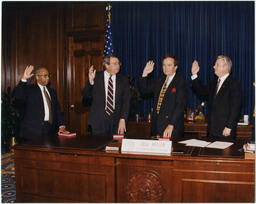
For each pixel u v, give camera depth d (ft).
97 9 18.34
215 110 11.38
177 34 16.71
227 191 7.34
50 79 19.36
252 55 15.85
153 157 7.59
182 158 7.43
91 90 12.02
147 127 15.81
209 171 7.39
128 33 17.38
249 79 15.92
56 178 8.49
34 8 19.52
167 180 7.72
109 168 8.01
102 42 18.33
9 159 16.48
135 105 16.49
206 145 8.69
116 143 9.02
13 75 19.90
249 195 7.23
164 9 16.88
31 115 12.80
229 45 16.06
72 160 8.29
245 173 7.22
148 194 7.84
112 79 12.01
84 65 18.74
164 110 11.27
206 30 16.31
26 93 12.85
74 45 18.93
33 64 19.69
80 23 18.71
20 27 19.79
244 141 9.31
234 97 10.87
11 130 18.39
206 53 16.35
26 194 8.83
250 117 15.94
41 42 19.51
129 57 17.40
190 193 7.54
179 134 11.09
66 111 19.12
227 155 7.52
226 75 11.40
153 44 17.04
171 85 11.31
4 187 11.96
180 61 16.67
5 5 19.65
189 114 15.98
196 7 16.40
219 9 16.17
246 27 15.87
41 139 9.86
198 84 12.76
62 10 18.98
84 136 10.41
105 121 11.81
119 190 8.08
